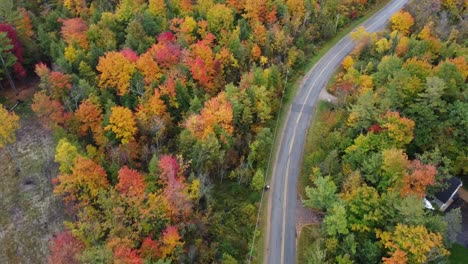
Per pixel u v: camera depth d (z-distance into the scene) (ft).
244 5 370.73
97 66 289.74
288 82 351.05
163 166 230.68
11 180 256.11
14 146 274.57
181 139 257.96
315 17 390.21
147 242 200.95
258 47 343.05
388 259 193.47
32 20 346.13
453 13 394.93
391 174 229.04
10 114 267.39
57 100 282.36
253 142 275.59
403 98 277.03
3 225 233.35
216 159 256.93
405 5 422.41
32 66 328.49
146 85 298.97
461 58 305.53
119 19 356.38
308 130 309.83
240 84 301.43
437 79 260.21
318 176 242.58
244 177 262.67
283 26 370.12
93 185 222.89
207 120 262.88
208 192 251.60
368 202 216.95
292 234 241.76
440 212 257.75
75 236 206.28
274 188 268.41
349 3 408.46
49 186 251.80
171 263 208.64
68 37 326.24
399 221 209.05
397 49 344.49
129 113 262.47
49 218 235.40
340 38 399.85
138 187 219.61
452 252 238.89
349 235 210.79
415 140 268.41
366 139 253.24
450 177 245.04
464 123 258.37
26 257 220.02
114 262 182.19
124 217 210.38
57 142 262.47
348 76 321.52
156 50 309.01
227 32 347.15
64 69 298.15
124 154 257.75
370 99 260.83
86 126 271.08
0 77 307.17
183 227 219.61
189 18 345.51
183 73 304.30
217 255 222.28
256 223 245.65
